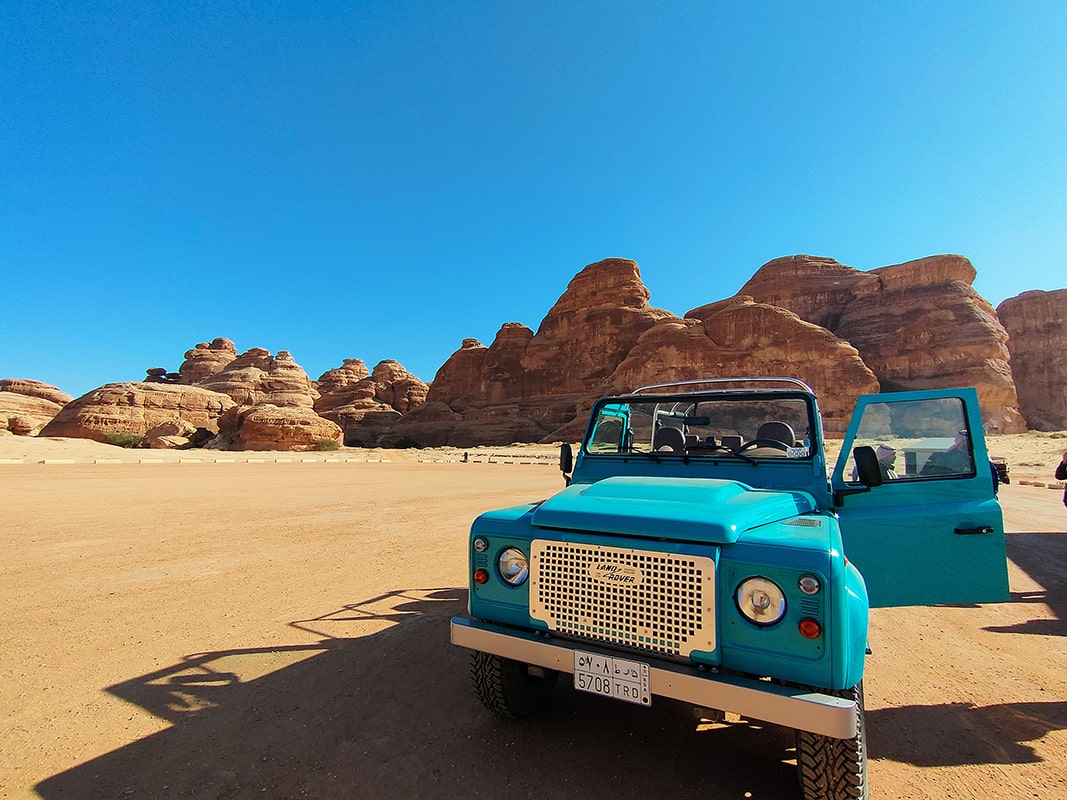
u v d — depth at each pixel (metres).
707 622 2.61
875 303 100.94
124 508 14.30
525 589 3.16
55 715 3.74
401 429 116.94
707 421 4.43
